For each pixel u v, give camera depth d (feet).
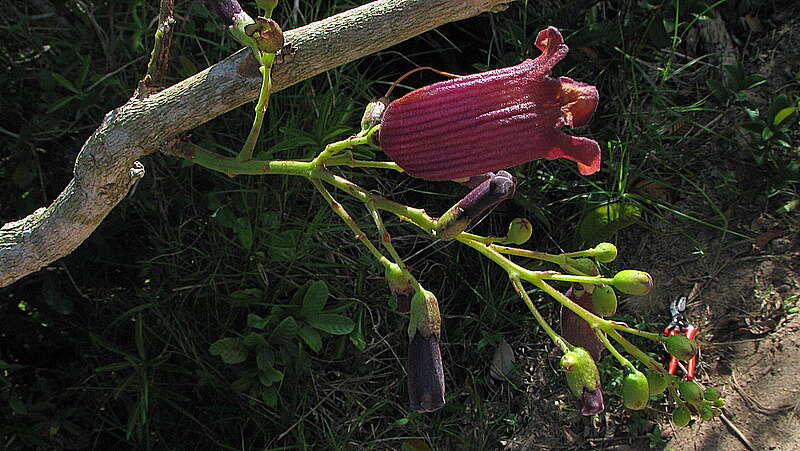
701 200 2.29
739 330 2.13
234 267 1.99
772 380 2.04
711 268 2.21
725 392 2.06
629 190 2.28
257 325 1.89
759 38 2.45
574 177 2.25
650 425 2.09
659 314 2.18
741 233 2.24
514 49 2.25
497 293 2.20
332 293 2.07
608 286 1.06
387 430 2.13
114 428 2.02
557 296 1.08
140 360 1.91
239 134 2.02
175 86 0.88
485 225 2.24
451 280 2.21
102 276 2.02
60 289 1.91
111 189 0.94
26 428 1.94
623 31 2.26
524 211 2.24
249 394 2.01
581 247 2.19
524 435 2.15
